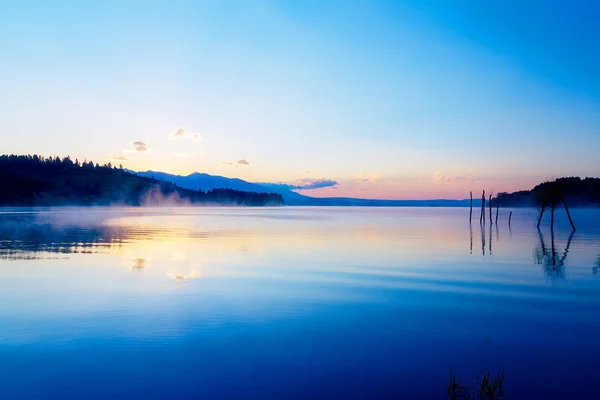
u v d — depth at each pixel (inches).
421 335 466.6
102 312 549.3
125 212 5590.6
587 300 633.6
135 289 695.1
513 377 356.5
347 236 1847.9
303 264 992.9
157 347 423.2
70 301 609.0
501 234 1969.7
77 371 365.4
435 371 369.4
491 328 493.0
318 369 373.1
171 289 697.0
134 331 472.4
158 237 1761.8
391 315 546.0
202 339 447.8
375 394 326.3
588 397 320.8
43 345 426.6
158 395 323.9
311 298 638.5
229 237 1782.7
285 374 362.0
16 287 709.3
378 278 808.3
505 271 899.4
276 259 1080.2
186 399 317.4
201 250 1285.7
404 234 1979.6
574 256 1156.5
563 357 402.0
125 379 350.6
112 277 807.1
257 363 385.1
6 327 484.1
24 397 319.9
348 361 391.5
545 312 565.0
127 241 1565.0
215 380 350.3
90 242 1508.4
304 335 463.5
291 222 3262.8
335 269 918.4
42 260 1038.4
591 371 369.1
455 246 1418.6
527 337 461.7
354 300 627.5
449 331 480.7
